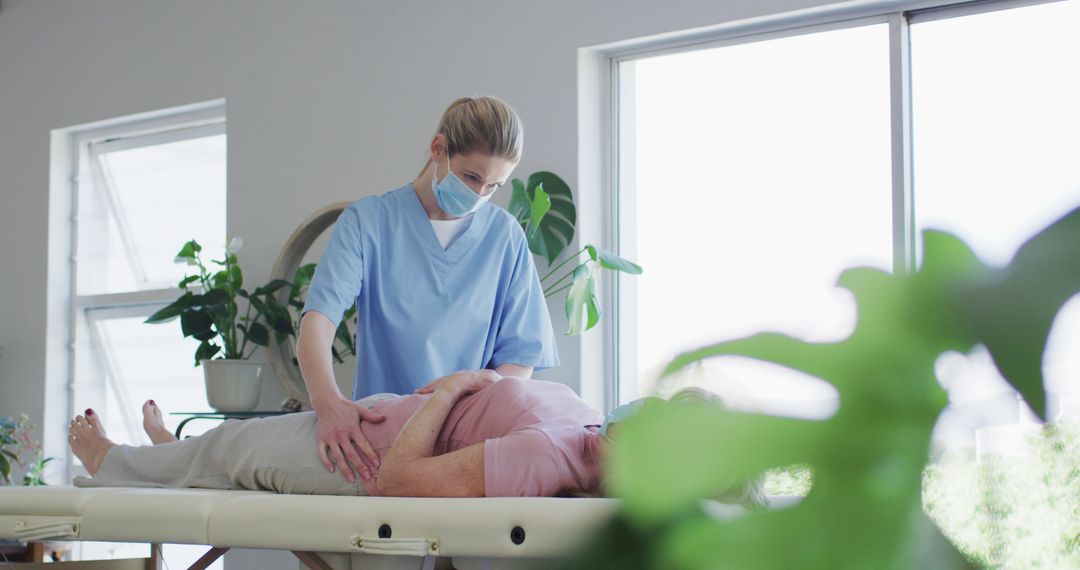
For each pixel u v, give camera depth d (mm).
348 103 3643
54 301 4227
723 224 3168
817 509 175
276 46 3803
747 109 3148
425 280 2453
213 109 4023
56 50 4277
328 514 1681
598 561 182
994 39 2844
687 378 174
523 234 2602
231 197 3854
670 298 3232
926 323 168
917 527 172
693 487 176
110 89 4148
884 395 170
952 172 2877
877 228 2951
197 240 4074
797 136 3074
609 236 3287
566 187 3197
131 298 4148
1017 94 2812
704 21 3072
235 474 2166
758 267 3115
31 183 4281
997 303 166
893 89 2924
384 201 2475
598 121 3305
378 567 1718
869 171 2965
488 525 1563
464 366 2502
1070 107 2762
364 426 2090
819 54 3047
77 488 2053
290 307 3684
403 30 3553
